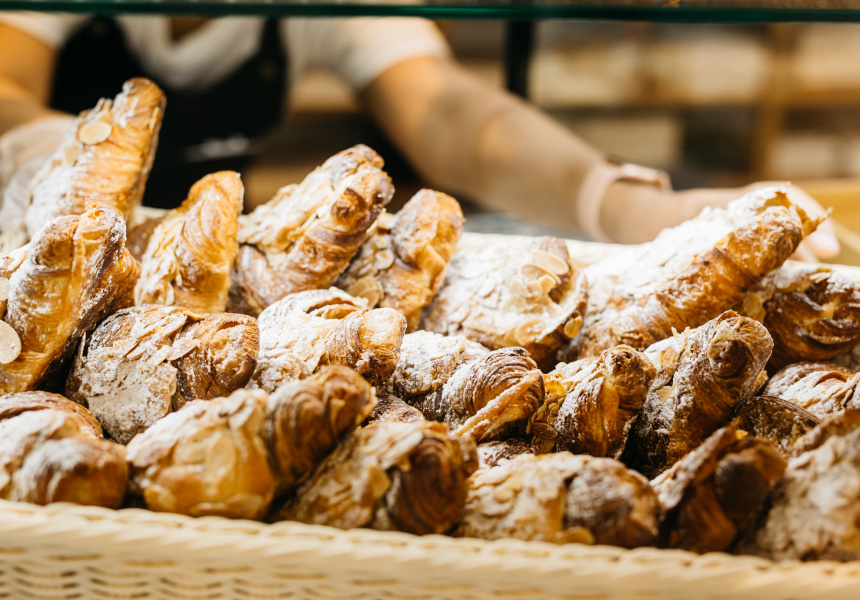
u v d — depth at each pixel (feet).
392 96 5.27
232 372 2.92
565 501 2.68
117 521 2.63
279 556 2.60
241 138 5.03
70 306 2.89
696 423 2.97
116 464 2.69
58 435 2.74
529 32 5.56
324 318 3.10
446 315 3.35
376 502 2.70
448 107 5.16
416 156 5.39
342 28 5.12
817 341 3.24
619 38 5.88
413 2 3.41
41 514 2.62
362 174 3.27
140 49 4.60
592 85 5.99
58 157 3.33
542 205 4.99
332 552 2.60
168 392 2.95
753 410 3.02
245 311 3.29
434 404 3.08
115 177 3.27
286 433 2.68
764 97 6.08
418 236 3.32
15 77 4.42
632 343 3.24
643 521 2.64
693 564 2.59
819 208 3.41
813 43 5.98
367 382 2.88
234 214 3.27
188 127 4.86
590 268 3.47
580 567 2.57
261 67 4.87
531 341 3.25
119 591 2.69
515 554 2.61
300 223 3.28
